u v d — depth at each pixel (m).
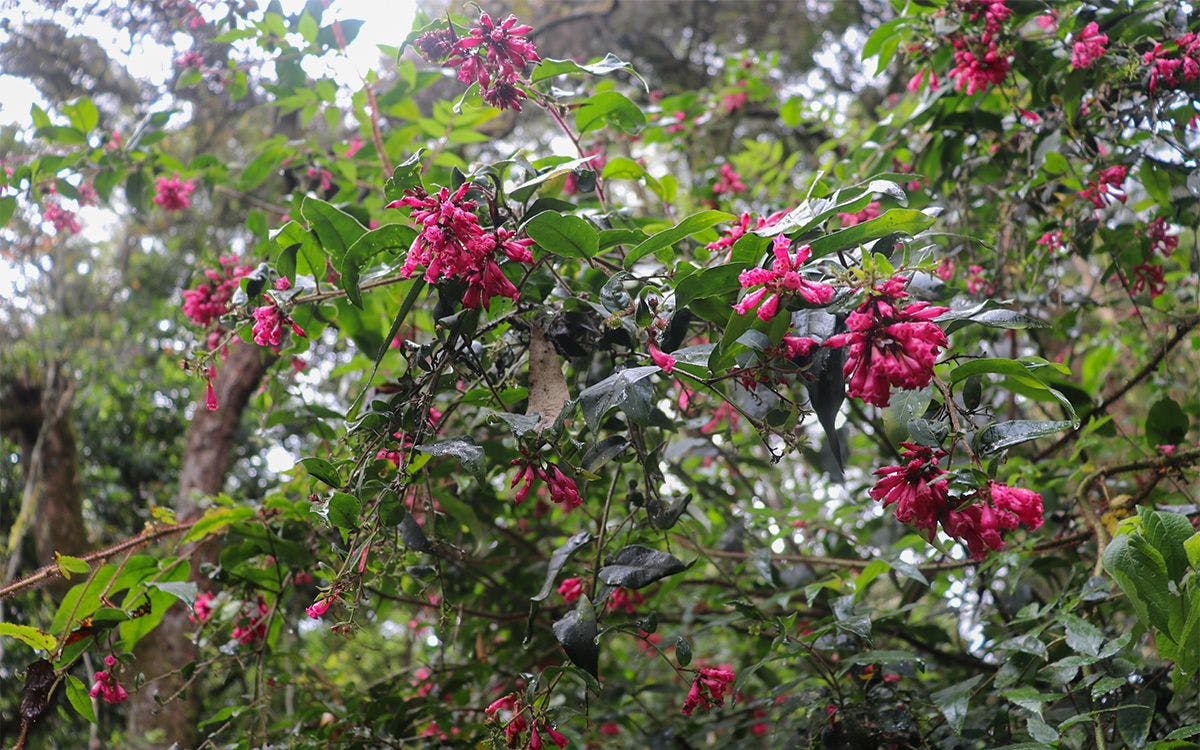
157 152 3.45
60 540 4.85
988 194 3.32
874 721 2.29
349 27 2.85
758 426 1.84
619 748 3.25
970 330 3.20
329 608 1.95
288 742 2.66
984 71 2.59
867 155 3.17
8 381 5.08
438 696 3.07
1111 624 2.79
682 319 1.85
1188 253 3.25
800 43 6.66
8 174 3.35
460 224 1.69
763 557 2.76
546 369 1.91
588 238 1.84
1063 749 2.10
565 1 6.32
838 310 1.63
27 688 2.16
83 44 4.38
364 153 3.30
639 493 2.12
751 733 3.20
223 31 3.15
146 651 4.32
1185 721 2.23
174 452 7.17
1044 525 2.93
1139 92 2.58
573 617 1.85
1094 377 3.67
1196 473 2.47
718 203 3.80
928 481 1.62
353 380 3.97
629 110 2.29
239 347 5.14
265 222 3.63
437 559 2.12
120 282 6.91
